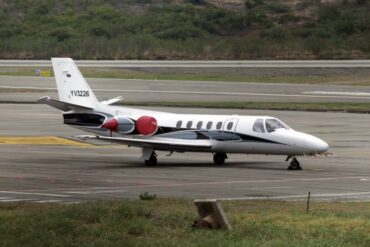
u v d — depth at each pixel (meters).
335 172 87.62
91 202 57.19
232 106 182.62
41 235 42.09
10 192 69.25
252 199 64.06
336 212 52.47
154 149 95.44
